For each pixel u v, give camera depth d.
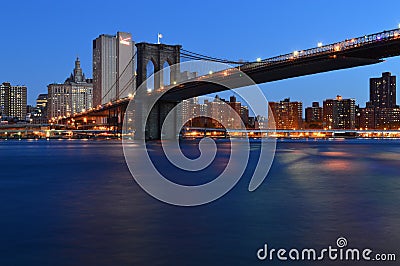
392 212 12.29
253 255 8.24
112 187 18.23
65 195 15.79
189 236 9.59
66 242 9.09
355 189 17.56
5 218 11.49
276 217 11.59
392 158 42.34
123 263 7.79
